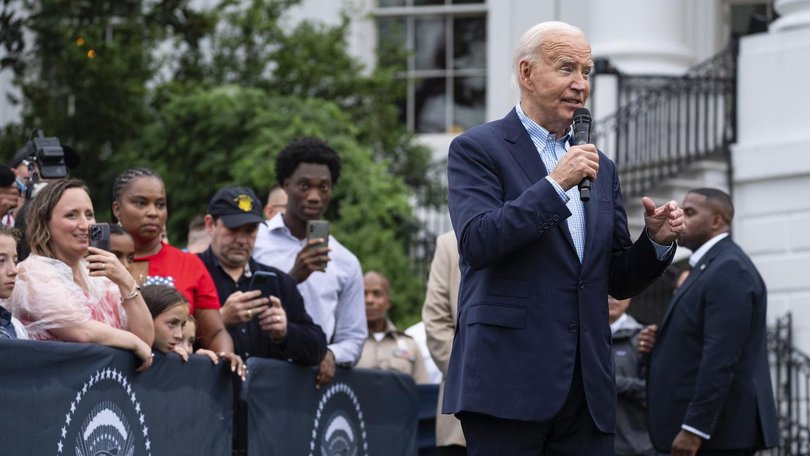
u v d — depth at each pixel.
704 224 8.73
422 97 19.17
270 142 14.48
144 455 6.48
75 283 6.27
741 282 8.42
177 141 15.08
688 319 8.50
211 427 7.11
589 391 5.73
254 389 7.43
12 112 17.77
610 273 6.06
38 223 6.35
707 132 16.06
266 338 7.89
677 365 8.52
